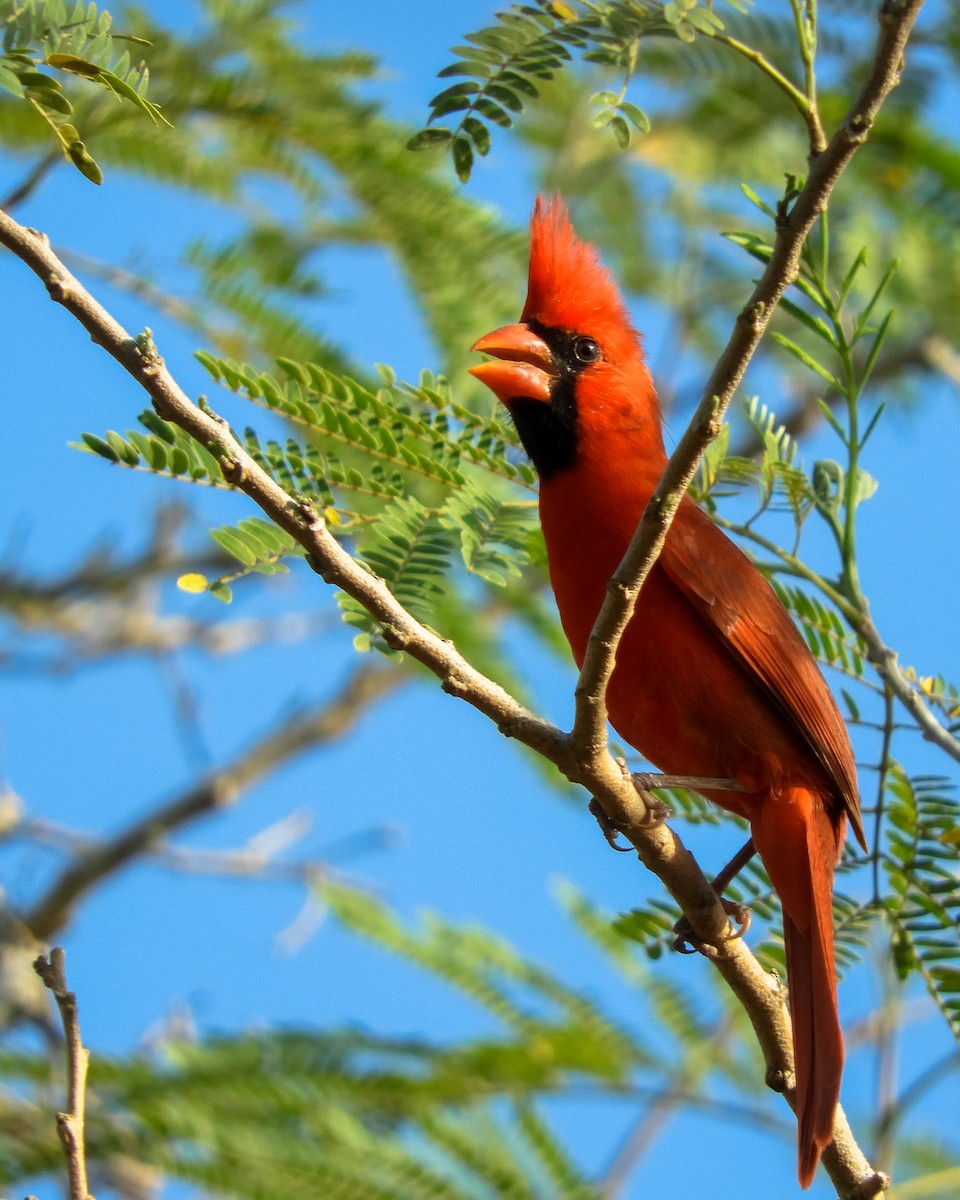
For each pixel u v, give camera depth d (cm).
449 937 991
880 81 454
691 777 723
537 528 778
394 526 634
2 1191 851
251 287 926
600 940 1005
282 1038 905
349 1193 816
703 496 759
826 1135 612
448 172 970
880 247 1203
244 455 522
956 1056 864
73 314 501
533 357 739
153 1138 838
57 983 552
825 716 714
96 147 948
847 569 744
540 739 567
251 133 959
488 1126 873
